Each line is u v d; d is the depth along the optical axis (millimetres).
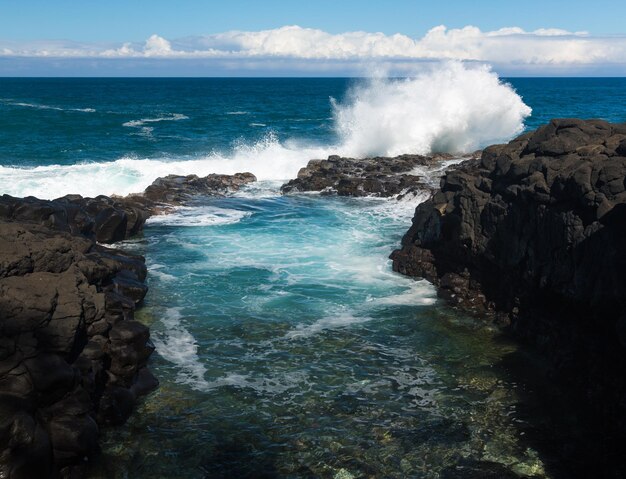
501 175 13594
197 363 11023
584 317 10836
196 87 161875
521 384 10469
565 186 11227
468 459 8453
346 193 25109
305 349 11664
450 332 12555
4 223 10391
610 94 120312
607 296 9734
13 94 105250
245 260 16812
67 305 9047
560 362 10805
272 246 18156
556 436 8984
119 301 10945
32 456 7230
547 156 12555
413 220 17422
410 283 15250
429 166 28641
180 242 18516
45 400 8055
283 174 30078
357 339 12133
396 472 8164
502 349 11828
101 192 24719
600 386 9719
